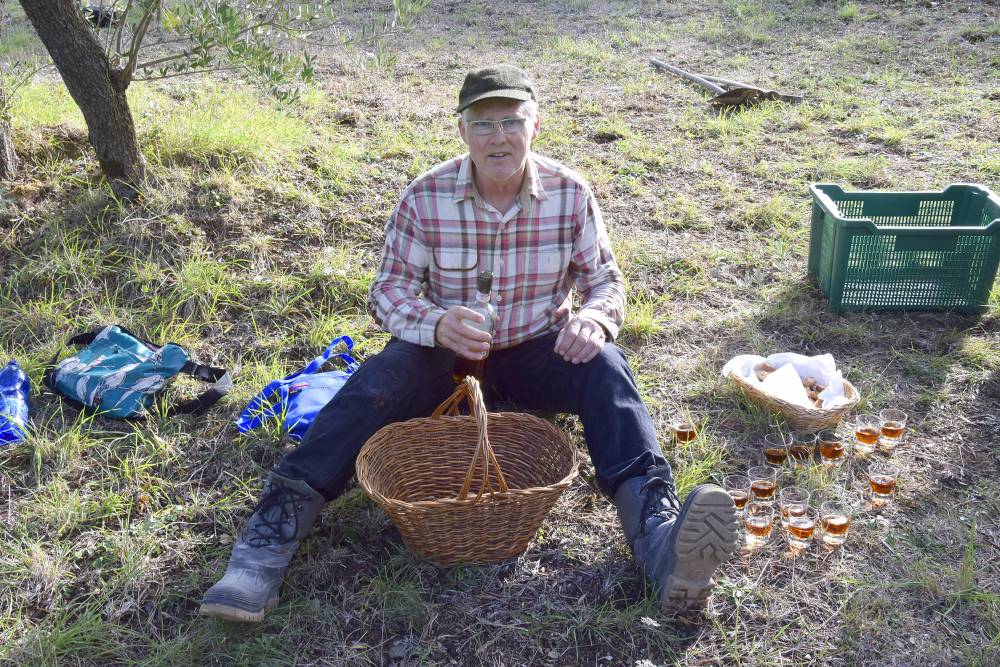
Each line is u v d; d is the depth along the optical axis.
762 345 4.01
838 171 5.82
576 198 3.09
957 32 9.42
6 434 3.29
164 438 3.36
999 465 3.25
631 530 2.66
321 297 4.32
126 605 2.65
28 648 2.48
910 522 2.98
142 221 4.49
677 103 7.35
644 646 2.52
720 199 5.48
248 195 4.84
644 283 4.55
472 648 2.53
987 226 4.05
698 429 3.49
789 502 2.86
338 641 2.54
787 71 8.33
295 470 2.67
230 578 2.50
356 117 6.35
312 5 4.54
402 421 2.90
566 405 3.10
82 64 4.32
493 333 3.11
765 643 2.53
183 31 4.31
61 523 2.95
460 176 2.99
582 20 10.65
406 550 2.84
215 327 4.07
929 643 2.50
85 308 4.11
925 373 3.79
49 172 4.75
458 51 9.05
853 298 4.24
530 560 2.82
